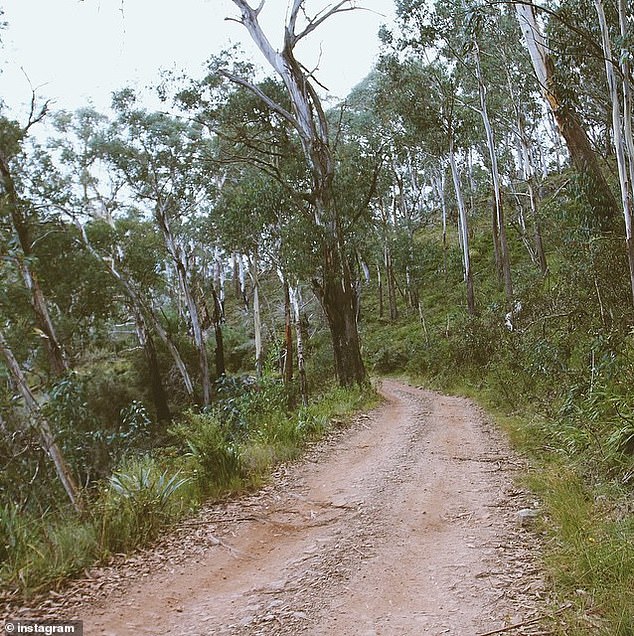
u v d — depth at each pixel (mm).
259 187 21453
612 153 17047
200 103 22828
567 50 12367
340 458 10211
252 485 8281
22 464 10164
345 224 22281
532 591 4352
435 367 26672
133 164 29125
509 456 9047
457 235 47344
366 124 32906
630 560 4254
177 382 33406
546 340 12953
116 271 28922
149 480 6953
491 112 30266
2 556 5422
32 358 22672
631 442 6727
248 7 19953
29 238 24438
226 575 5211
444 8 24812
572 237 14297
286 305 23344
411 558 5281
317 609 4379
